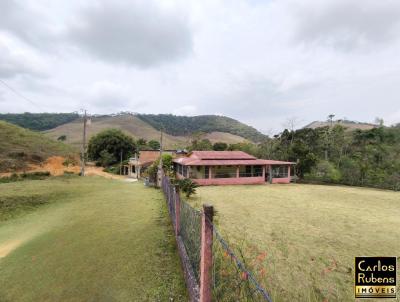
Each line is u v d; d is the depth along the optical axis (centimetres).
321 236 1066
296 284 639
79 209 1432
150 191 2153
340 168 3747
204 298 374
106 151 5419
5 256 807
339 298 585
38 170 3120
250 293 357
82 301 546
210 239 375
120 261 728
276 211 1560
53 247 857
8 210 1428
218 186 2883
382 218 1465
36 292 588
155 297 546
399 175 3192
